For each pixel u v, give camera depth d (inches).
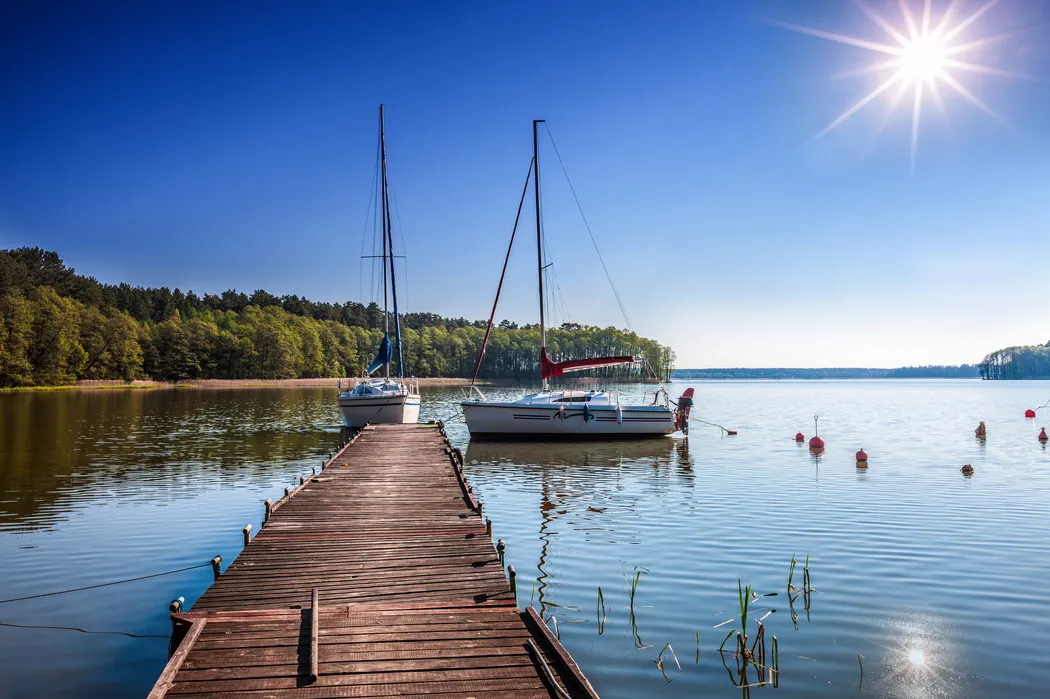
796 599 352.2
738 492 659.4
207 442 1055.0
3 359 2551.7
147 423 1368.1
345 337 5014.8
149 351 3607.3
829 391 4079.7
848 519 534.9
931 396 3154.5
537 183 1172.5
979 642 298.8
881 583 377.1
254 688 205.3
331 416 1583.4
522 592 362.9
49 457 877.2
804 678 265.4
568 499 625.3
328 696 200.7
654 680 264.2
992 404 2369.6
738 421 1579.7
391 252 1432.1
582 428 1098.7
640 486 695.7
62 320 2878.9
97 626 323.0
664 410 1117.7
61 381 2913.4
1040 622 321.1
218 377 3927.2
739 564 413.4
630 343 5580.7
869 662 279.3
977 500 611.8
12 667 277.7
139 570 409.7
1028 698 249.1
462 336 6072.8
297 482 702.5
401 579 311.6
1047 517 538.6
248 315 4507.9
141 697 253.0
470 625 257.1
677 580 383.2
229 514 555.2
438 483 567.2
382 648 235.3
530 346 5516.7
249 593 291.0
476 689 207.0
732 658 283.0
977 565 409.7
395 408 1248.8
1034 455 938.1
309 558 344.8
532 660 227.8
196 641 238.5
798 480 730.8
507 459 912.3
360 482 572.1
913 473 776.3
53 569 410.6
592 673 269.7
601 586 373.1
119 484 688.4
